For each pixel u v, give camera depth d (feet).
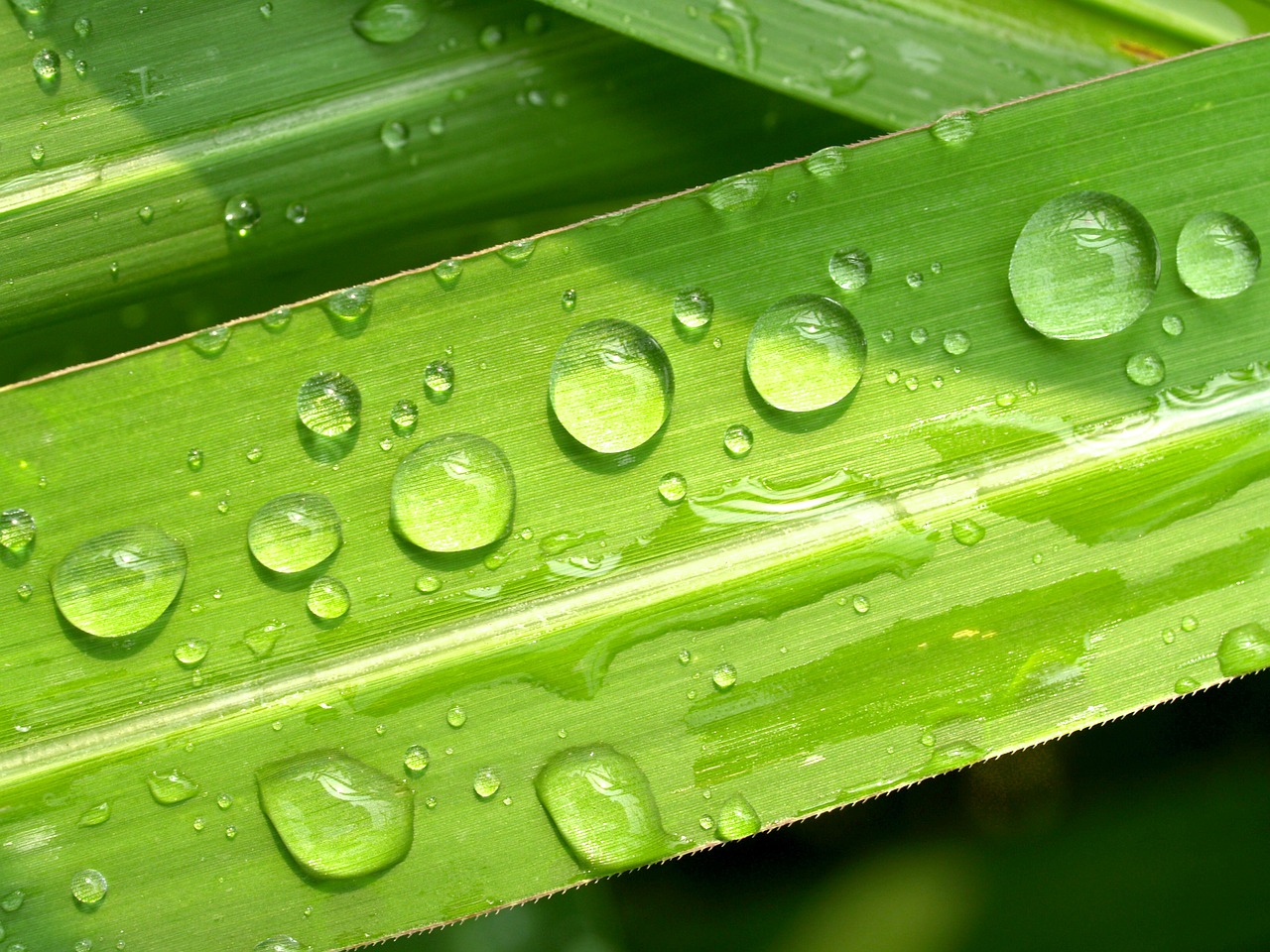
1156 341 0.47
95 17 0.48
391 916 0.47
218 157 0.49
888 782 0.47
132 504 0.47
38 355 0.51
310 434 0.47
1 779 0.47
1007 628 0.47
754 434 0.47
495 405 0.47
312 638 0.47
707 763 0.47
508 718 0.47
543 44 0.49
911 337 0.47
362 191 0.50
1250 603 0.47
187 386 0.47
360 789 0.47
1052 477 0.47
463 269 0.46
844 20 0.48
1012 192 0.46
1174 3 0.49
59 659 0.47
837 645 0.47
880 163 0.46
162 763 0.47
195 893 0.47
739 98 0.50
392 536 0.47
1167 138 0.46
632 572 0.47
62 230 0.49
